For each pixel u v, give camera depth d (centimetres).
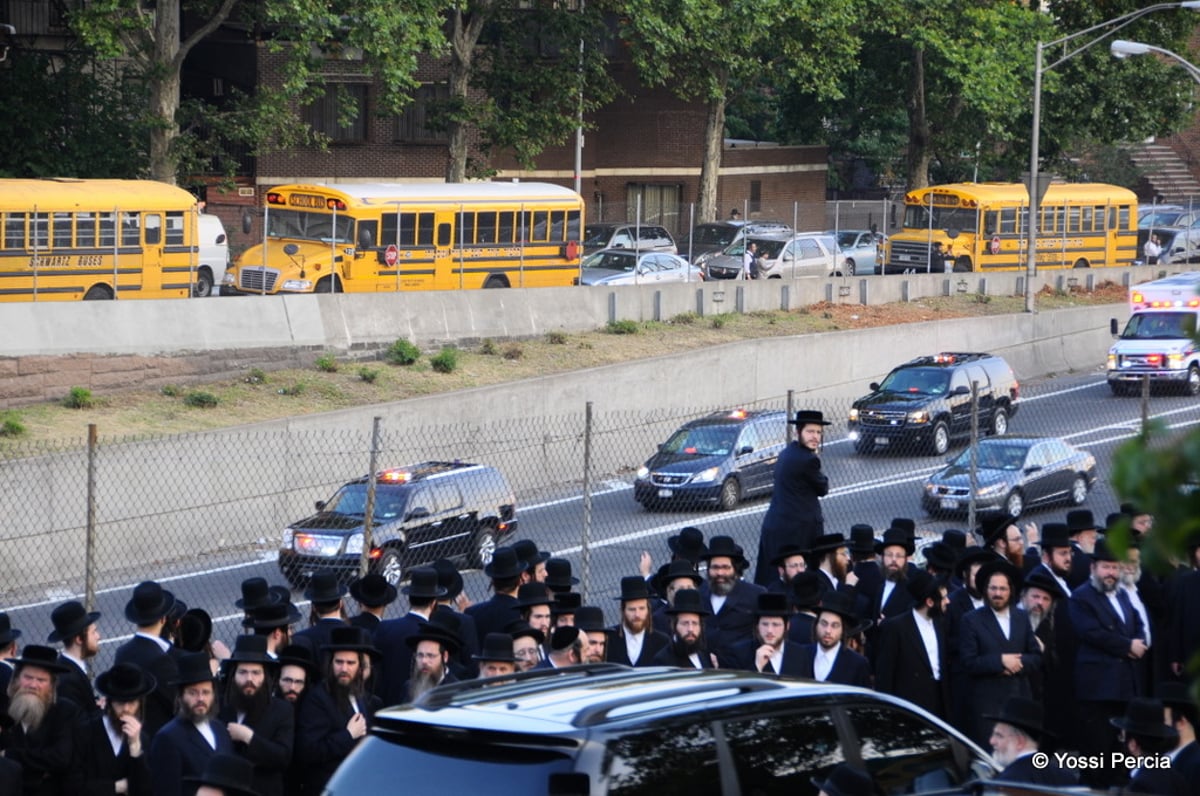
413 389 4616
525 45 8294
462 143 7188
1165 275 8325
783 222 9388
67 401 4028
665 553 3294
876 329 5822
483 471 3316
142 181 5241
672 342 5562
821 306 6475
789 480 2097
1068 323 6675
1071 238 8312
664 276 6875
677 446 4031
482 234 5931
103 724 1346
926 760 1098
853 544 1902
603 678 1114
